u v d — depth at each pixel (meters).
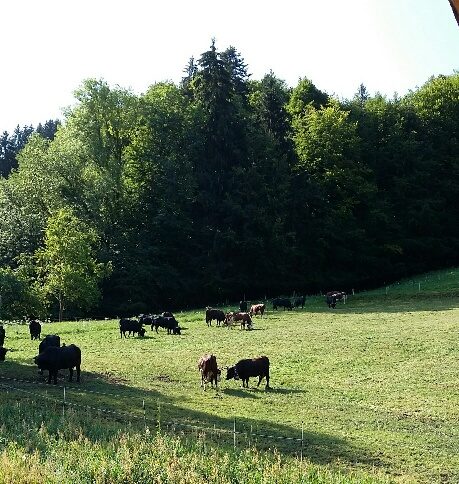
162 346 38.66
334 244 77.31
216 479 13.80
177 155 72.69
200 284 70.75
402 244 80.75
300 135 80.19
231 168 73.38
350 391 27.08
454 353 33.84
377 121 87.62
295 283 74.50
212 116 73.50
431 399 25.55
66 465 13.68
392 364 32.19
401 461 18.14
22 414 18.89
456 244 82.50
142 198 72.62
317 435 20.27
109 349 37.59
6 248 65.06
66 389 24.92
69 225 57.78
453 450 19.34
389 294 62.84
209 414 22.12
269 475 14.27
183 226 70.50
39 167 67.81
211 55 74.06
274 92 78.81
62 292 56.62
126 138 74.94
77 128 70.81
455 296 58.69
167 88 77.56
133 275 66.69
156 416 21.11
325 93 93.31
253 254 71.31
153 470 13.73
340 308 56.88
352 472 16.28
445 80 90.38
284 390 27.34
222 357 34.66
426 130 87.38
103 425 18.42
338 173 77.56
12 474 12.77
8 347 38.53
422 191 83.38
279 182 74.00
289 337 40.88
